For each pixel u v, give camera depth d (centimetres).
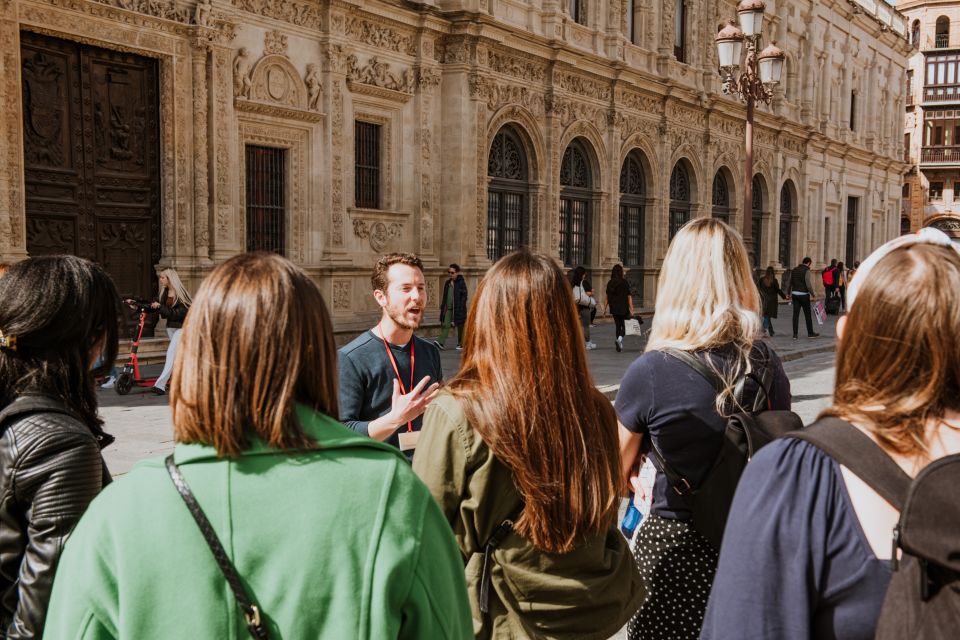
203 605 151
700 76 3012
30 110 1309
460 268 2038
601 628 255
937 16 6366
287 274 173
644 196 2806
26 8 1256
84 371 247
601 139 2533
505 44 2103
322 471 162
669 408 293
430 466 251
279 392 164
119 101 1430
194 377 165
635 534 326
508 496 252
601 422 261
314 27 1712
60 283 242
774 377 305
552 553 249
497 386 248
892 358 169
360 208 1830
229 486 159
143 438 913
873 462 165
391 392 434
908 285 169
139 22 1401
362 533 159
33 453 219
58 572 160
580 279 1877
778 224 3612
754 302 313
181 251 1495
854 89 4422
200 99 1496
